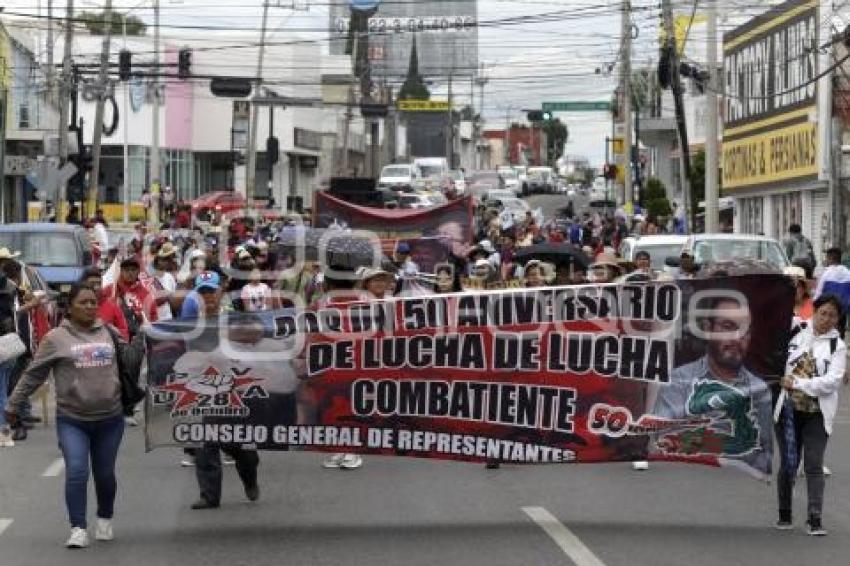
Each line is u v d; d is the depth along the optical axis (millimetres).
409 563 12539
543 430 14469
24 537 13961
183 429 14297
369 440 14445
